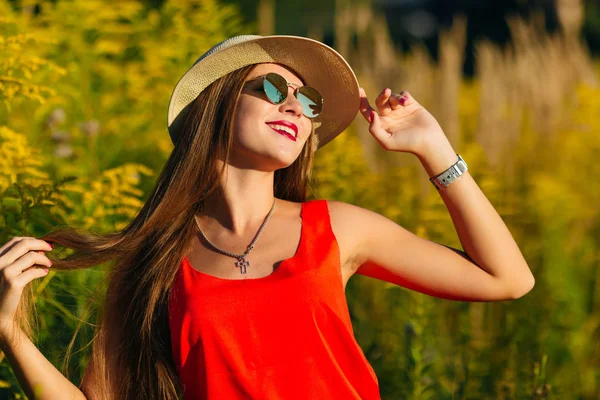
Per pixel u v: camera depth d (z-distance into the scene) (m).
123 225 5.26
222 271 3.55
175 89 3.80
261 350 3.40
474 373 5.72
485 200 3.71
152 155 7.16
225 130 3.69
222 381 3.41
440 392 5.72
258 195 3.70
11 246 3.49
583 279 7.05
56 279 4.80
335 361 3.46
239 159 3.70
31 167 5.31
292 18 23.80
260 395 3.38
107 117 7.43
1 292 3.44
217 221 3.74
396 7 29.08
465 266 3.70
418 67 8.93
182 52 7.78
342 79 3.96
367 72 8.82
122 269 3.81
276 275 3.48
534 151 8.40
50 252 4.05
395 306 6.12
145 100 7.45
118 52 7.89
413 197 7.32
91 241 3.84
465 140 9.02
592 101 8.46
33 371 3.53
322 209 3.70
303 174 4.13
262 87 3.68
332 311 3.46
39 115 6.57
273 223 3.67
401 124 3.79
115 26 8.09
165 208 3.72
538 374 4.95
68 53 7.52
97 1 7.73
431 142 3.71
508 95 8.65
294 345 3.41
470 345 5.94
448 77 8.15
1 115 6.21
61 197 5.04
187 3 8.23
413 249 3.72
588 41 21.98
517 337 6.15
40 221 4.89
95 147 6.70
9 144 4.99
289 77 3.85
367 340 6.12
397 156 8.00
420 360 5.08
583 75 9.22
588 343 6.45
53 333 4.77
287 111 3.66
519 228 7.32
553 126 8.53
